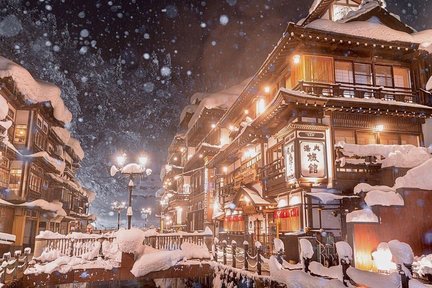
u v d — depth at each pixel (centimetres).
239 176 3150
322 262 1598
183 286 2167
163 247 2083
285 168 2128
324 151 2041
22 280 1620
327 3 2745
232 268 1702
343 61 2277
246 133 2558
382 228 1658
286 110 2097
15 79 3031
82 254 1878
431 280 1286
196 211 4547
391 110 2125
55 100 3775
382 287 991
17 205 3080
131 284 2139
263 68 2573
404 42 2250
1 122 2547
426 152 2000
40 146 3778
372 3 2500
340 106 2058
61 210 3900
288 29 2094
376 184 2042
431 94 2275
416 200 1725
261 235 2389
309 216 1945
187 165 4822
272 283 1345
